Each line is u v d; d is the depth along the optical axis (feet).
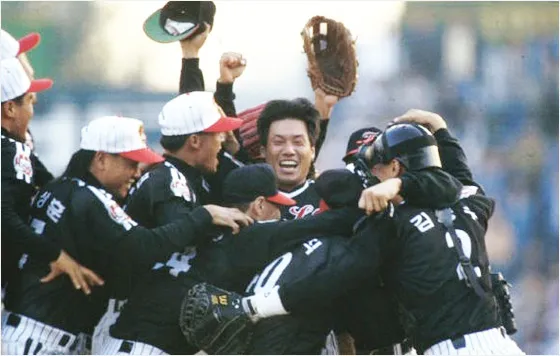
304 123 65.46
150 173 59.00
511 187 118.83
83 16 112.88
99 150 58.29
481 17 119.85
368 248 55.21
